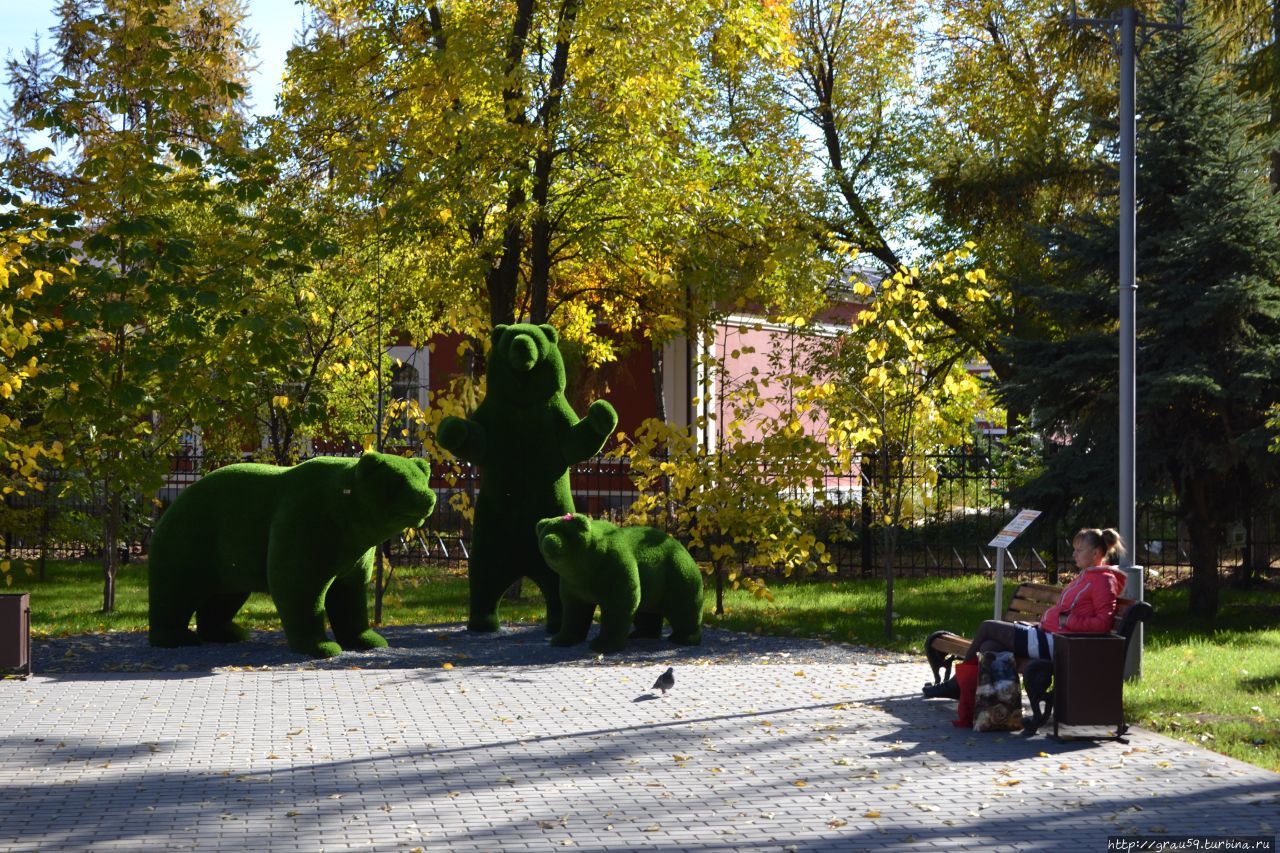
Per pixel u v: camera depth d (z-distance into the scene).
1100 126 15.89
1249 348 14.08
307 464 11.66
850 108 24.75
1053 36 21.08
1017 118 22.64
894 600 16.81
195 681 10.07
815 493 14.36
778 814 6.31
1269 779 7.05
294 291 16.02
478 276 17.20
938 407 14.32
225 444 18.39
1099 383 15.02
